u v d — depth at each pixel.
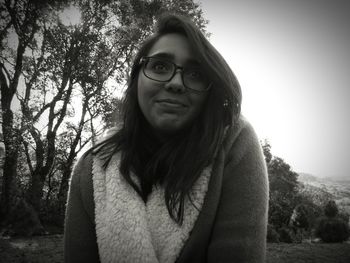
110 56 18.56
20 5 18.53
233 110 1.05
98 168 1.16
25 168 19.03
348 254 11.68
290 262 10.30
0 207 16.11
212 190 1.01
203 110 1.06
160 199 1.04
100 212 1.08
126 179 1.07
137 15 18.42
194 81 1.04
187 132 1.09
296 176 42.12
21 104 17.89
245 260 0.94
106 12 18.62
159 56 1.05
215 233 1.01
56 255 10.40
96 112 17.64
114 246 0.99
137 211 1.01
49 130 18.88
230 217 1.00
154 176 1.08
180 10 17.88
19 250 10.93
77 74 18.16
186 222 0.99
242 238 0.96
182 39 1.06
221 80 1.02
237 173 1.05
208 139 1.02
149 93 1.05
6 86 18.38
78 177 1.23
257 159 1.08
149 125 1.18
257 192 1.02
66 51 18.42
